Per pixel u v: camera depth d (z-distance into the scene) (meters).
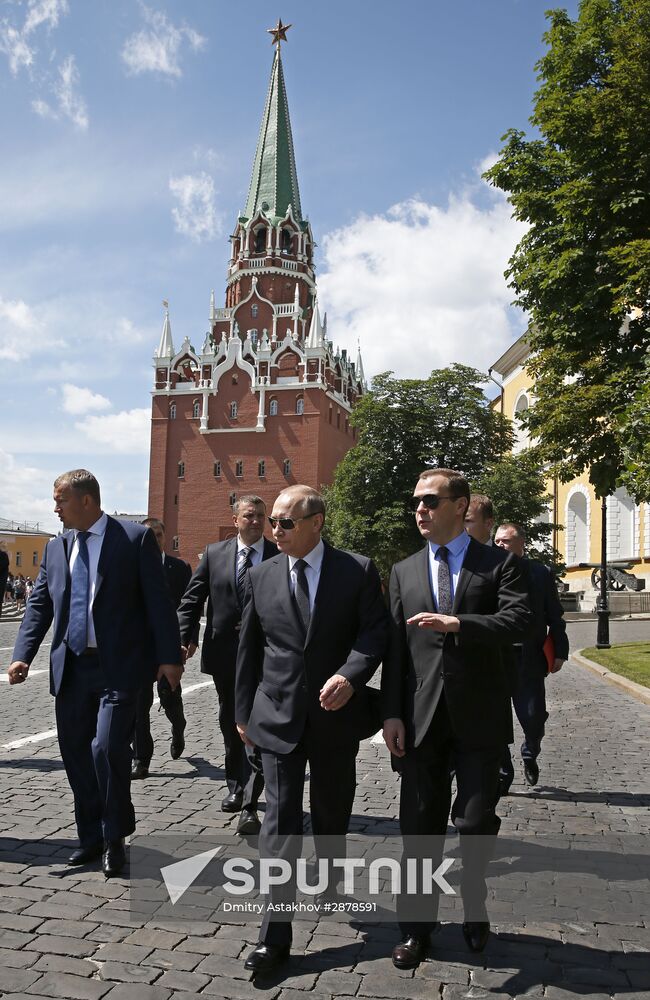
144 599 4.58
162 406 74.44
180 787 5.95
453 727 3.36
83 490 4.47
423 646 3.49
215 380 73.06
